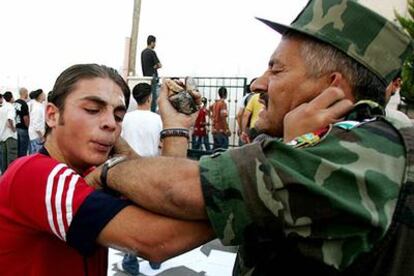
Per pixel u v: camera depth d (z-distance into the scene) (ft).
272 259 3.00
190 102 4.63
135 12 39.88
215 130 29.63
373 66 3.31
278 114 3.58
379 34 3.31
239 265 3.53
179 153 4.53
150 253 3.09
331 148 2.85
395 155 2.90
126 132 12.37
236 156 2.87
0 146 28.68
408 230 2.76
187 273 13.26
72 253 3.79
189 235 3.03
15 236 3.53
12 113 28.58
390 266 2.75
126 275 12.81
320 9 3.39
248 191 2.74
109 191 3.32
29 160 3.59
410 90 13.23
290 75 3.45
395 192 2.79
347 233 2.67
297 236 2.72
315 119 3.18
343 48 3.27
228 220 2.78
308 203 2.68
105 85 3.80
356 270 2.78
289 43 3.52
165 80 4.74
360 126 3.05
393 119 3.22
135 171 3.12
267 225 2.76
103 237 3.18
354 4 3.29
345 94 3.34
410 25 15.38
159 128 12.67
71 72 3.86
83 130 3.76
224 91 29.63
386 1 17.17
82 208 3.20
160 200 2.97
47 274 3.67
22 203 3.44
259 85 3.82
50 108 3.91
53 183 3.33
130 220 3.10
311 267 2.86
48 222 3.32
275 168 2.74
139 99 12.82
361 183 2.72
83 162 3.85
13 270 3.58
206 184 2.81
